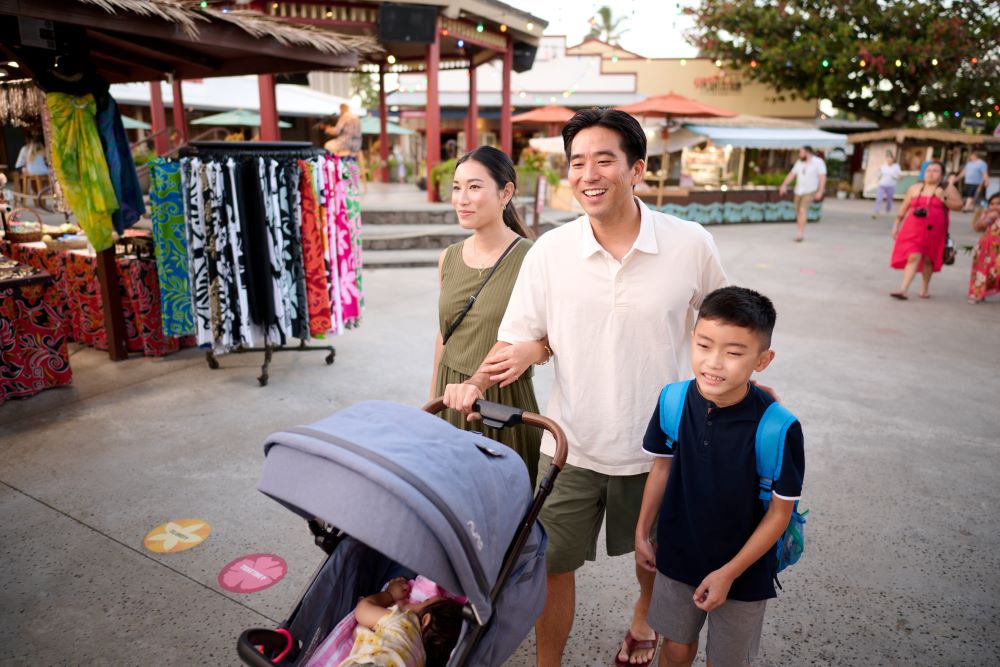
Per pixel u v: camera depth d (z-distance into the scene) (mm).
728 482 1726
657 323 1957
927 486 3693
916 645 2494
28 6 3816
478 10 12484
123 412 4516
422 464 1447
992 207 7758
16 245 5973
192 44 5523
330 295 5293
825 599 2748
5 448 3965
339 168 5227
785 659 2416
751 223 16984
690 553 1828
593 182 1813
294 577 2844
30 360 4707
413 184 20125
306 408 4648
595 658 2449
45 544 3033
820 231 15391
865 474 3820
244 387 5027
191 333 5266
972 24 23375
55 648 2410
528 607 1745
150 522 3229
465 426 2422
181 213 5008
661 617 1944
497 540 1540
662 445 1882
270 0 11258
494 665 1663
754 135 17422
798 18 23578
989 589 2828
